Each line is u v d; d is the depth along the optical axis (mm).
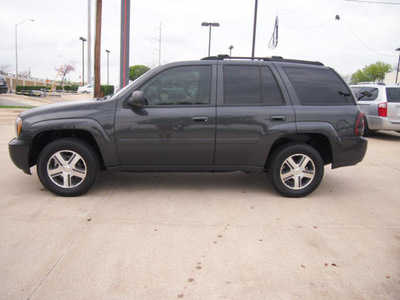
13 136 9523
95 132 4371
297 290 2658
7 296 2510
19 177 5445
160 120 4426
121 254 3125
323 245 3385
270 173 4688
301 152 4621
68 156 4543
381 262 3096
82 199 4500
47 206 4227
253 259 3092
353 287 2713
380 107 10000
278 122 4516
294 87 4648
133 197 4625
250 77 4629
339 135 4613
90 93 39250
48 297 2510
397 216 4176
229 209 4270
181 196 4711
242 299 2543
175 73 4555
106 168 4578
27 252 3119
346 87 4805
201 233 3584
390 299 2576
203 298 2541
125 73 13633
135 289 2625
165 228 3684
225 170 4707
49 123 4367
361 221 3998
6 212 4012
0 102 22797
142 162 4562
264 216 4074
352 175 6117
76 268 2883
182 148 4500
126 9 13273
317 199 4730
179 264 2980
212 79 4562
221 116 4465
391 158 7586
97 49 16875
